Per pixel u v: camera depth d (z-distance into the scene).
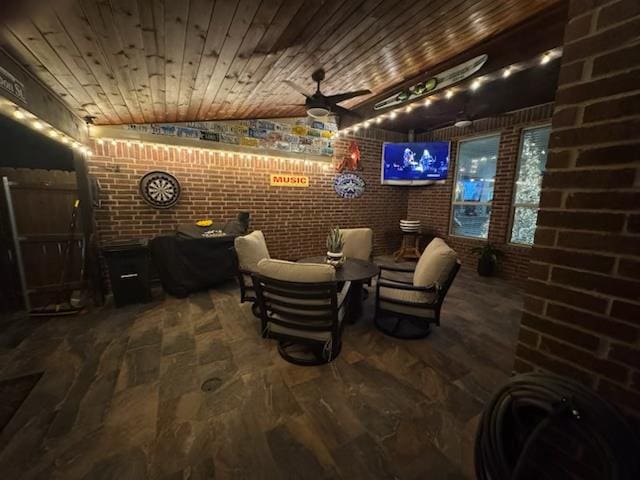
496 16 1.92
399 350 2.33
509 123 4.18
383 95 3.44
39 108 1.98
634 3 0.76
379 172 5.47
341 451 1.42
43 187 2.94
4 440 1.45
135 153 3.45
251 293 2.87
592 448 0.85
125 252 3.07
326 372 2.03
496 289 3.85
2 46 1.50
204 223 3.76
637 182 0.78
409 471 1.32
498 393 1.05
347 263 3.04
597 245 0.87
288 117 4.36
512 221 4.28
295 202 4.65
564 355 0.97
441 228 5.36
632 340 0.81
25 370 2.03
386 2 1.58
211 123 3.83
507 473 0.99
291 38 1.82
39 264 2.99
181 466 1.33
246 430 1.53
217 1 1.33
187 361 2.15
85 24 1.37
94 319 2.83
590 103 0.87
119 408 1.67
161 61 1.86
